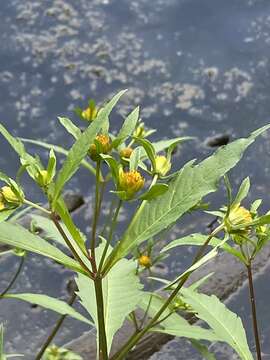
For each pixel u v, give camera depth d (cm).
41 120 159
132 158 70
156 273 132
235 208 70
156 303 92
